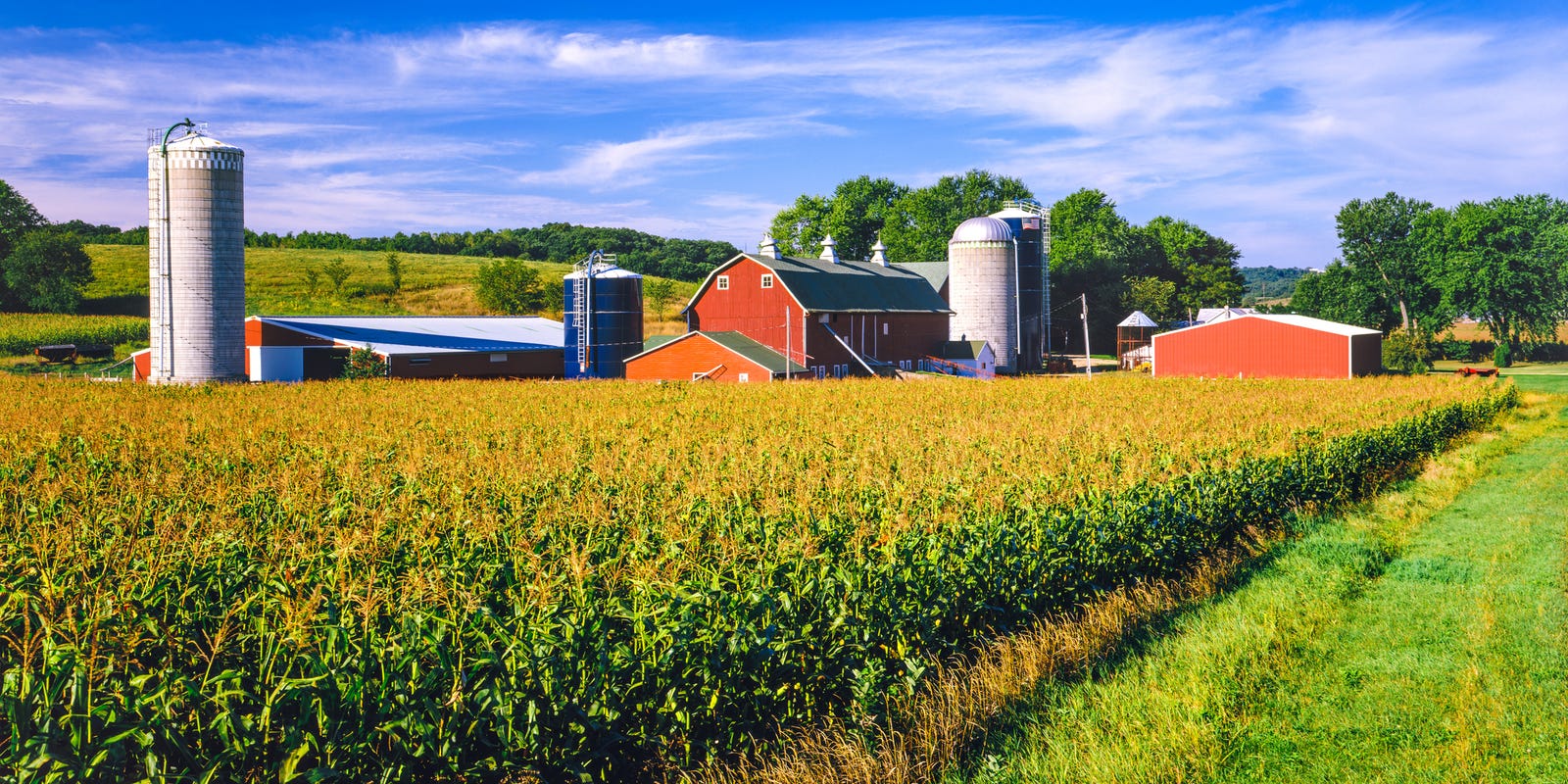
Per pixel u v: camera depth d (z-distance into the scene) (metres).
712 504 12.35
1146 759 8.52
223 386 45.38
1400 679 10.38
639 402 35.72
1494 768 8.48
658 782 7.94
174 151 52.50
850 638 9.20
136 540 10.49
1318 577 14.13
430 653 7.02
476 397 38.16
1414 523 18.34
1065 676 10.39
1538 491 21.72
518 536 10.24
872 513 12.28
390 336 61.03
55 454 19.59
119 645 7.00
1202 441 20.31
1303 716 9.55
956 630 10.67
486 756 7.14
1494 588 13.62
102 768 5.98
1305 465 19.23
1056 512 12.77
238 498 13.73
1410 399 34.41
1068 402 36.62
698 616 8.30
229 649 7.16
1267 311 139.12
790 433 24.23
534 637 7.49
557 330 74.25
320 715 6.38
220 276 53.69
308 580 8.64
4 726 6.25
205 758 6.31
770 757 8.28
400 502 12.45
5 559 9.66
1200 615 12.45
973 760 8.60
